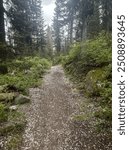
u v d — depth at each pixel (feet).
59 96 46.52
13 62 66.80
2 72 59.57
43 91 51.11
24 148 25.99
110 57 48.26
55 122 32.89
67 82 59.57
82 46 65.98
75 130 29.76
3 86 47.09
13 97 42.22
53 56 179.83
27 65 74.13
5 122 32.35
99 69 47.62
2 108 35.45
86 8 96.63
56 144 26.73
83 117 33.40
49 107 39.68
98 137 27.35
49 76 73.10
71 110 37.35
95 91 41.68
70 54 79.71
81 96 44.39
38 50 163.02
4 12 64.90
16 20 67.00
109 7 83.87
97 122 30.78
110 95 36.29
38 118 34.58
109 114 31.50
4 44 60.29
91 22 87.35
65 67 86.84
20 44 70.54
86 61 57.67
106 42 57.77
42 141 27.50
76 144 26.37
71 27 138.00
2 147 26.03
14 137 28.25
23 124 31.81
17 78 56.65
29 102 42.22
